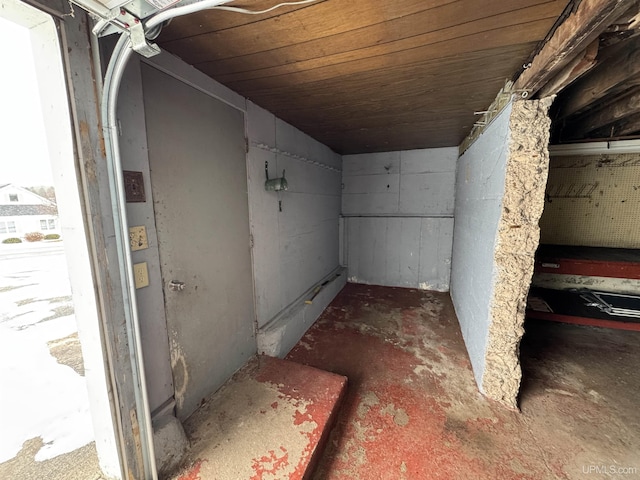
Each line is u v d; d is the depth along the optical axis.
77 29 0.97
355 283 4.67
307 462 1.34
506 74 1.64
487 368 1.94
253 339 2.26
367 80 1.73
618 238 3.51
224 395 1.79
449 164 3.96
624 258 2.98
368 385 2.11
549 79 1.42
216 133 1.77
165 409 1.43
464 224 3.08
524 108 1.62
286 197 2.74
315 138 3.37
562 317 2.87
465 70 1.59
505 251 1.79
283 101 2.10
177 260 1.50
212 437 1.48
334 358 2.47
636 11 0.95
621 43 1.30
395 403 1.92
